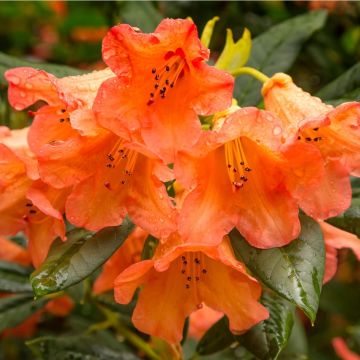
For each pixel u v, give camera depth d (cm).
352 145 51
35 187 51
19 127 69
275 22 83
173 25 48
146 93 49
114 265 59
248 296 50
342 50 82
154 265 48
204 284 51
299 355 67
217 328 58
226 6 79
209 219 49
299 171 49
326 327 88
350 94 58
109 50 48
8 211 53
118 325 63
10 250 66
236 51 56
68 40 93
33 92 50
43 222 53
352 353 80
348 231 53
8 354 79
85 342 62
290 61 64
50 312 74
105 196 50
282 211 49
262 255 50
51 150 49
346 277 90
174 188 52
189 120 48
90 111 48
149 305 51
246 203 50
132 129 48
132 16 67
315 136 51
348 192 50
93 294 63
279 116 51
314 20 66
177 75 50
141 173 50
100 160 50
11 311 62
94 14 88
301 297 48
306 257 50
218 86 48
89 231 51
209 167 50
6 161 52
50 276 49
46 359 60
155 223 49
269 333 53
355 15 84
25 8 92
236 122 47
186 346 69
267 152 49
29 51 95
